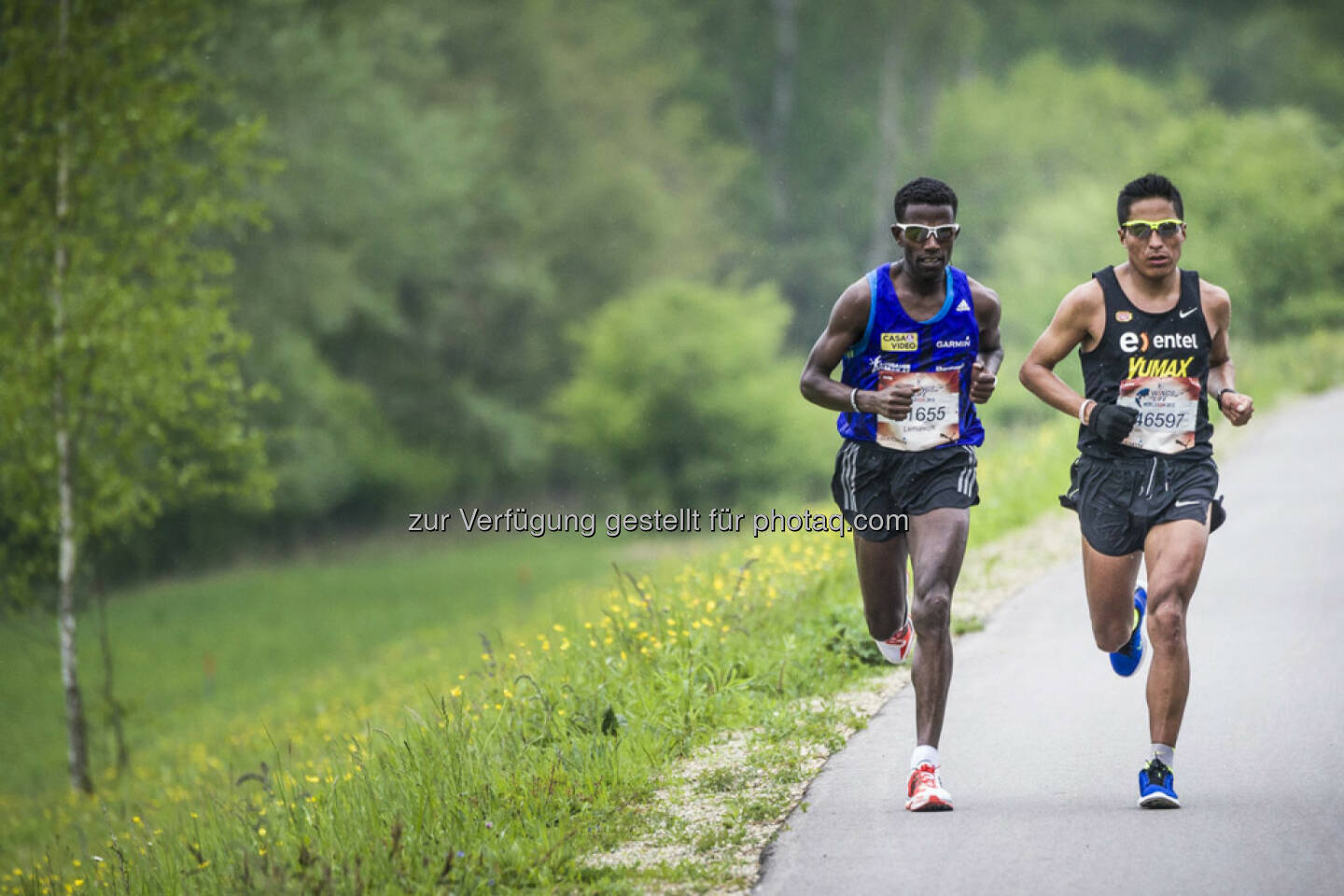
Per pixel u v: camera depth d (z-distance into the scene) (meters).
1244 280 111.69
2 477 52.56
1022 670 29.09
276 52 134.50
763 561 38.84
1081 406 21.06
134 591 128.00
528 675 29.16
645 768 23.91
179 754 58.94
